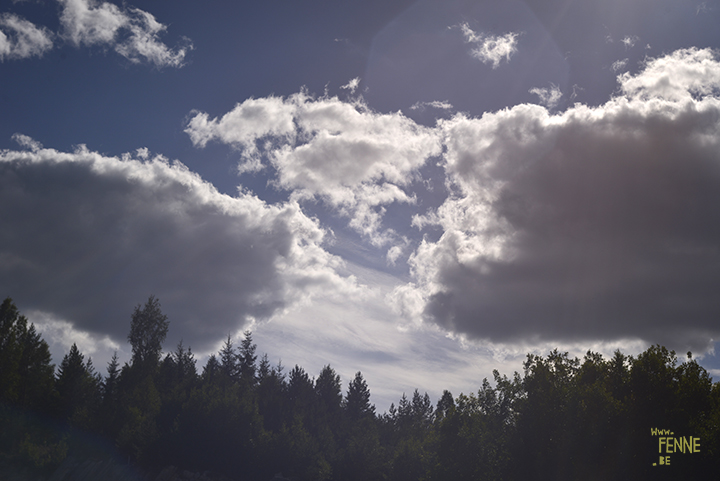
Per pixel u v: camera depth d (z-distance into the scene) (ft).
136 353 374.43
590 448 109.19
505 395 148.87
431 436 197.77
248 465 244.83
